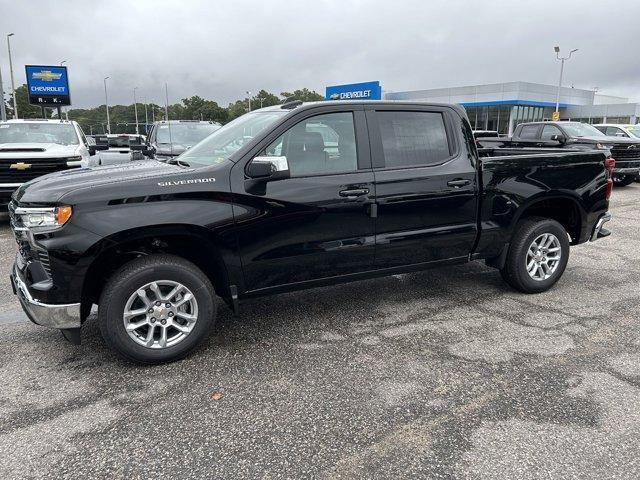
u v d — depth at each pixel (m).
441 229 4.54
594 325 4.40
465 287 5.46
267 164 3.60
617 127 17.27
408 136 4.43
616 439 2.80
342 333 4.28
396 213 4.30
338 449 2.74
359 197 4.12
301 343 4.09
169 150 9.72
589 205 5.22
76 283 3.39
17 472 2.58
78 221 3.34
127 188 3.46
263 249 3.86
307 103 4.16
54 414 3.11
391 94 58.72
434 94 54.88
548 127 14.83
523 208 4.88
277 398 3.26
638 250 7.12
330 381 3.47
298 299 5.13
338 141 4.14
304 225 3.97
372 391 3.33
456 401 3.20
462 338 4.15
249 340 4.15
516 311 4.74
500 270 5.19
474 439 2.81
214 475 2.55
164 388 3.40
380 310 4.80
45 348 4.04
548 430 2.88
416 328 4.36
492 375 3.53
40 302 3.42
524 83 48.47
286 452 2.72
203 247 3.83
